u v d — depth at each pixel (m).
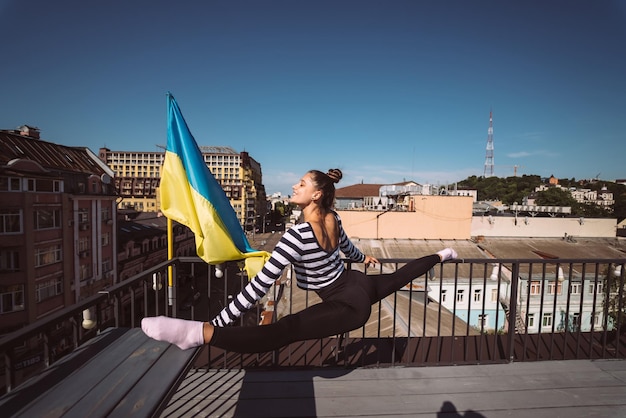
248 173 99.75
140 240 31.89
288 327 1.63
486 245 30.02
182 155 3.23
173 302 3.39
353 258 2.67
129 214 40.94
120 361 1.59
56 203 20.42
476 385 2.96
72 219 21.92
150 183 83.94
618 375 3.16
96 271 24.39
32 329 1.58
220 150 103.00
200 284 34.78
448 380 3.04
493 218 34.91
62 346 15.56
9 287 17.75
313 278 1.92
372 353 3.66
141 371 1.50
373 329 10.77
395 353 3.68
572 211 67.06
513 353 3.48
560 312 19.91
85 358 1.62
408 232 33.97
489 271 20.66
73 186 23.27
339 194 74.31
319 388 2.89
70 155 25.00
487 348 3.80
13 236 17.75
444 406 2.66
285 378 3.04
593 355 3.62
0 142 20.17
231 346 1.52
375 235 33.97
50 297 20.00
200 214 3.12
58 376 1.46
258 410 2.59
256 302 1.76
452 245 30.47
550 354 3.49
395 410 2.60
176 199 3.24
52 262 20.16
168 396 1.35
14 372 1.49
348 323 1.76
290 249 1.78
